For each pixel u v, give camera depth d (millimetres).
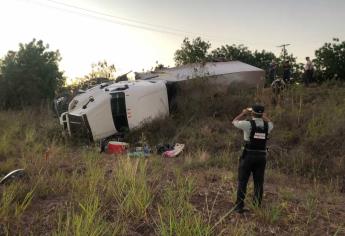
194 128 15312
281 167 11219
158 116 16062
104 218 6297
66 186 8055
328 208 7410
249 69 19875
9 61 28844
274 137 12945
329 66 26984
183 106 16969
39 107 25359
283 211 6949
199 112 16625
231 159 11617
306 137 12594
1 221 6047
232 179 9008
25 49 29469
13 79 28000
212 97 17297
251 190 7859
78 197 7098
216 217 6543
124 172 8445
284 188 8711
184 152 13234
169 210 6270
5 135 14289
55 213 6422
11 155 12070
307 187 9453
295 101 16688
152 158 11656
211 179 9117
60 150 12492
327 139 11828
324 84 20516
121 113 15422
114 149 13656
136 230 5961
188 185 7797
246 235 5828
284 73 20656
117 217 6355
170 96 17562
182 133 14922
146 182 8086
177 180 8219
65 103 18125
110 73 25156
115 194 7238
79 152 13266
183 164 11000
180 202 6750
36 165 9867
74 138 15242
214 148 13164
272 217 6453
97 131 15086
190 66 20859
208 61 21922
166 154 12781
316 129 12859
